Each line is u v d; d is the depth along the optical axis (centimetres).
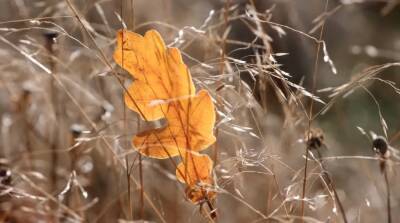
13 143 105
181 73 72
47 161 103
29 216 94
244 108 86
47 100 98
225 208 98
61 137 103
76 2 104
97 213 97
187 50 105
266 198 98
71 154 94
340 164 113
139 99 73
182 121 72
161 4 120
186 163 72
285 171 96
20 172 91
